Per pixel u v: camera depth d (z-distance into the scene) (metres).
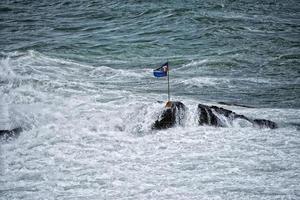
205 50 101.62
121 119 56.69
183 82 77.38
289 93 72.62
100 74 81.94
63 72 81.75
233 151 47.84
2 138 50.75
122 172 43.72
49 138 51.41
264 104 67.12
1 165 45.00
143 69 86.31
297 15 152.88
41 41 110.31
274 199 38.56
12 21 141.12
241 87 75.69
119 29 127.81
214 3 169.25
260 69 87.06
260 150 48.16
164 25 130.50
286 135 52.38
